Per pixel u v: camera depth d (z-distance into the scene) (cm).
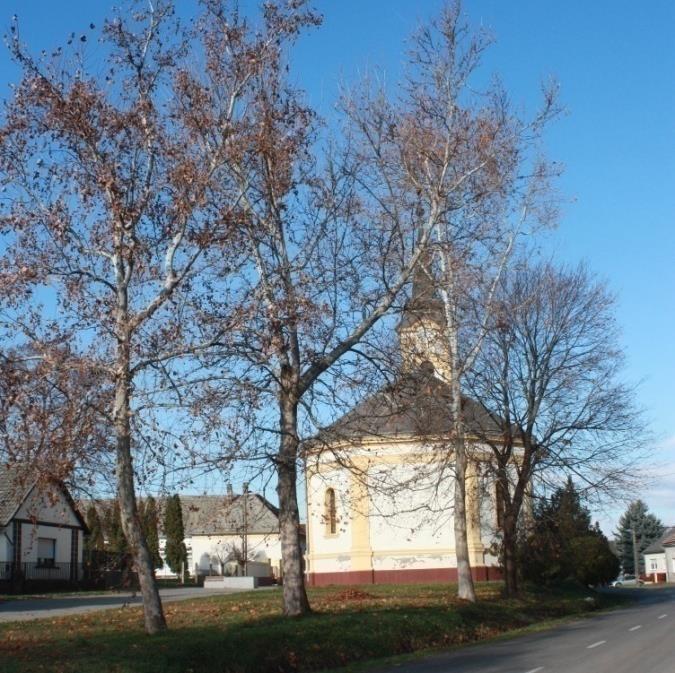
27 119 1862
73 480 1942
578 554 4638
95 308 1892
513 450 4047
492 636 2775
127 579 2420
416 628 2564
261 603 3092
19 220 1866
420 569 4491
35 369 1792
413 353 2497
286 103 2114
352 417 2442
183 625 2320
